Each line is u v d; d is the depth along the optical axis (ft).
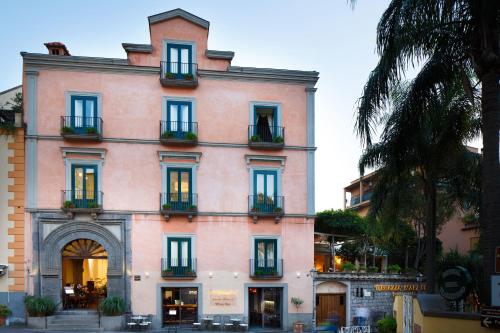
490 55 39.40
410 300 50.88
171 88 86.79
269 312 86.89
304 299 86.69
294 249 87.76
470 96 45.85
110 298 78.95
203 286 83.92
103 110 84.07
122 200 83.20
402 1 42.80
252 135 87.81
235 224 86.33
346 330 72.33
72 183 81.92
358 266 100.42
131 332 76.13
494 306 36.42
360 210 152.76
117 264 82.02
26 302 76.74
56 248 80.48
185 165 85.76
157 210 83.97
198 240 84.89
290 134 89.81
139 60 86.07
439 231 104.83
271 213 86.22
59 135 81.87
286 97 90.38
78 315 79.05
